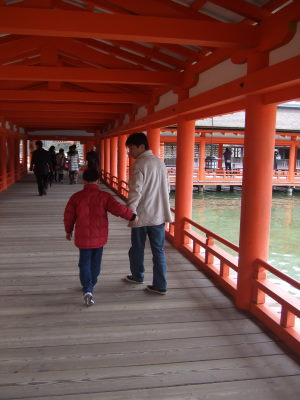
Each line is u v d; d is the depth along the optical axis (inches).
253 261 133.6
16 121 575.8
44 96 280.1
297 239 441.7
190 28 115.7
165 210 144.7
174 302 142.7
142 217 141.5
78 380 93.8
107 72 201.8
